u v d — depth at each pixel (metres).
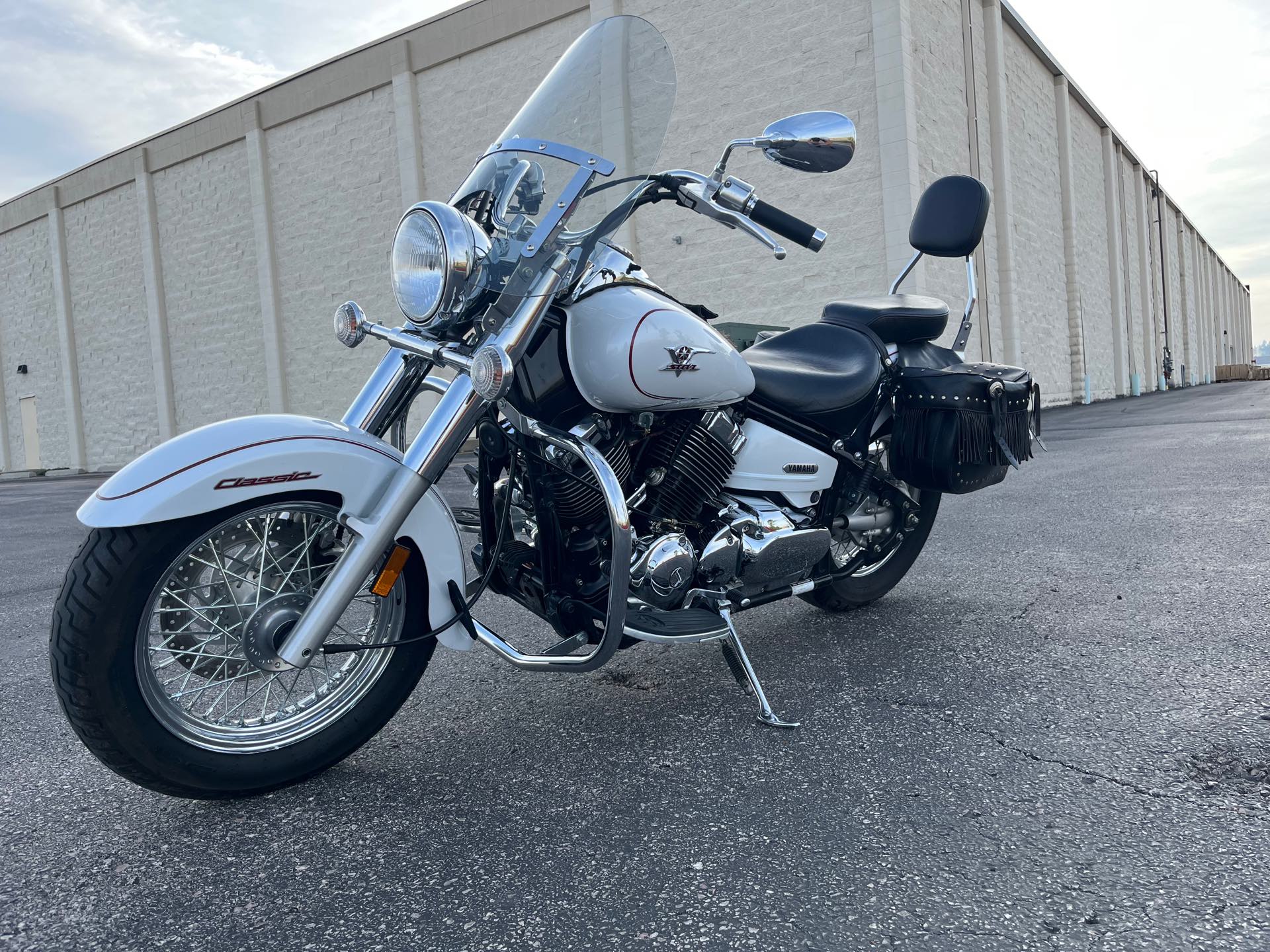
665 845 1.75
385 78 17.23
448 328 2.13
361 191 17.84
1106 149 28.02
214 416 20.48
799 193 14.09
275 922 1.55
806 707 2.45
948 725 2.27
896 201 13.34
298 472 1.92
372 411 2.24
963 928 1.44
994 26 17.72
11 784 2.20
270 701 2.54
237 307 19.78
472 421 2.11
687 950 1.41
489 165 2.31
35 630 3.86
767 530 2.55
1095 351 26.12
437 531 2.16
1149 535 4.36
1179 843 1.66
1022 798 1.86
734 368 2.39
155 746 1.88
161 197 20.73
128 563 1.81
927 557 4.21
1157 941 1.38
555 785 2.05
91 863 1.78
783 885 1.59
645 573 2.30
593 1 15.18
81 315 22.77
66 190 22.52
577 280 2.21
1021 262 19.61
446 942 1.47
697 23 14.77
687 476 2.41
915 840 1.72
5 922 1.58
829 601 3.27
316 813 1.96
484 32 16.19
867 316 3.04
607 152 2.27
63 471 23.84
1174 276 40.72
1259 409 13.58
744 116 14.45
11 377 24.91
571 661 2.14
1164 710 2.27
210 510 1.87
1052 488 6.16
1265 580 3.38
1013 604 3.33
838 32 13.64
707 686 2.66
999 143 17.88
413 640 2.13
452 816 1.92
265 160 18.95
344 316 2.33
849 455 2.88
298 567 2.10
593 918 1.51
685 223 15.03
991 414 2.87
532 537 2.37
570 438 2.13
